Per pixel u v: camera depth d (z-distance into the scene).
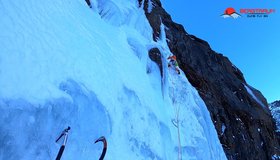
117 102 5.56
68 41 5.20
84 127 4.33
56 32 5.05
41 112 3.69
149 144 6.00
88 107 4.52
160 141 6.45
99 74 5.41
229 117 12.00
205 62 13.12
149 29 10.16
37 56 4.16
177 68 9.77
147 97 6.91
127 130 5.54
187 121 8.42
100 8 8.41
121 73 6.35
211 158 8.83
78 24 6.14
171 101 8.49
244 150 11.58
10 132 3.32
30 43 4.20
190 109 9.04
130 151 5.36
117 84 5.87
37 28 4.63
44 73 4.08
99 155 4.50
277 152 14.01
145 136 5.98
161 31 11.12
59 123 3.92
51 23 5.11
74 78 4.61
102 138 4.24
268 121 14.95
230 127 11.55
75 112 4.22
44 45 4.46
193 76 11.36
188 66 11.59
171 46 11.35
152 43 9.27
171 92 8.74
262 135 13.48
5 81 3.48
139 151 5.65
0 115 3.26
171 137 7.16
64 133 3.84
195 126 8.63
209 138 9.45
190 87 10.11
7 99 3.38
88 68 5.17
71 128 4.10
